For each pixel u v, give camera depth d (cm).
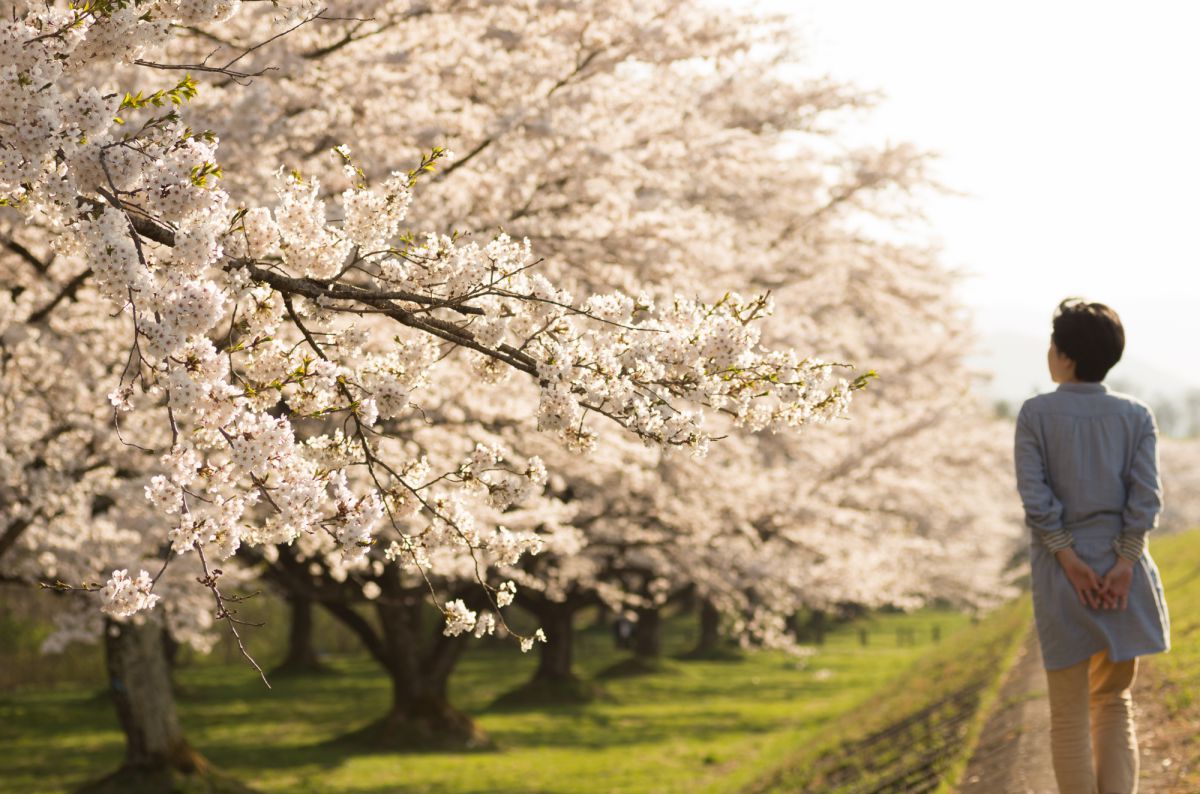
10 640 3519
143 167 297
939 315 1805
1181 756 595
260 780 1916
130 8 315
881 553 2139
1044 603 391
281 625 4550
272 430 307
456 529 383
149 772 1598
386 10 903
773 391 359
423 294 374
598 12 1050
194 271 304
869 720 1622
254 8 842
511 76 1007
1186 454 8581
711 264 1094
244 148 782
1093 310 404
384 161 892
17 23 293
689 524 1784
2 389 945
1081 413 395
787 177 1538
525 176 971
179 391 291
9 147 285
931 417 1908
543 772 1973
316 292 354
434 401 1094
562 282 998
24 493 1002
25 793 1819
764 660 4597
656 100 1176
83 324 993
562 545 1492
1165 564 2553
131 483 1041
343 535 328
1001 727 854
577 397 358
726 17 1156
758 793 1342
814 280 1506
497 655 4897
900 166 1570
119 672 1614
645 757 2136
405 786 1852
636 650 4009
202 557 306
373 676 3884
